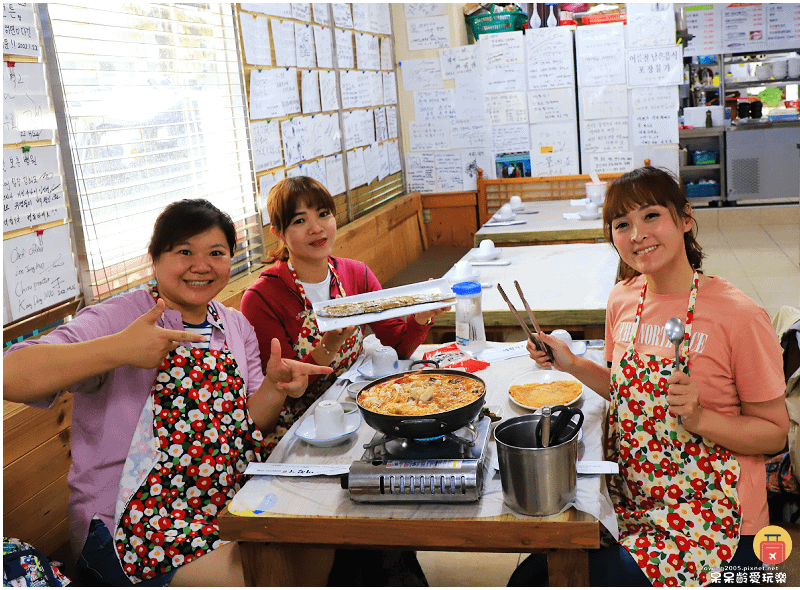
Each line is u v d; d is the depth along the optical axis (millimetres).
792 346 1902
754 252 6215
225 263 1758
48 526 2070
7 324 2105
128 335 1498
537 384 1898
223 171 3348
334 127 4609
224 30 3352
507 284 3047
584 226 4105
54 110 2305
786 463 1974
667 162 5488
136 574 1558
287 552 1461
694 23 7250
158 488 1631
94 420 1654
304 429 1748
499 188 5898
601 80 5461
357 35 5020
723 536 1480
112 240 2604
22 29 2166
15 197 2119
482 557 2391
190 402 1695
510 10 5527
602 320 2541
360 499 1379
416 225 5996
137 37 2768
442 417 1373
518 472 1266
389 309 2105
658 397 1568
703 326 1548
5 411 1970
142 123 2807
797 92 7484
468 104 5801
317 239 2277
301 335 2332
